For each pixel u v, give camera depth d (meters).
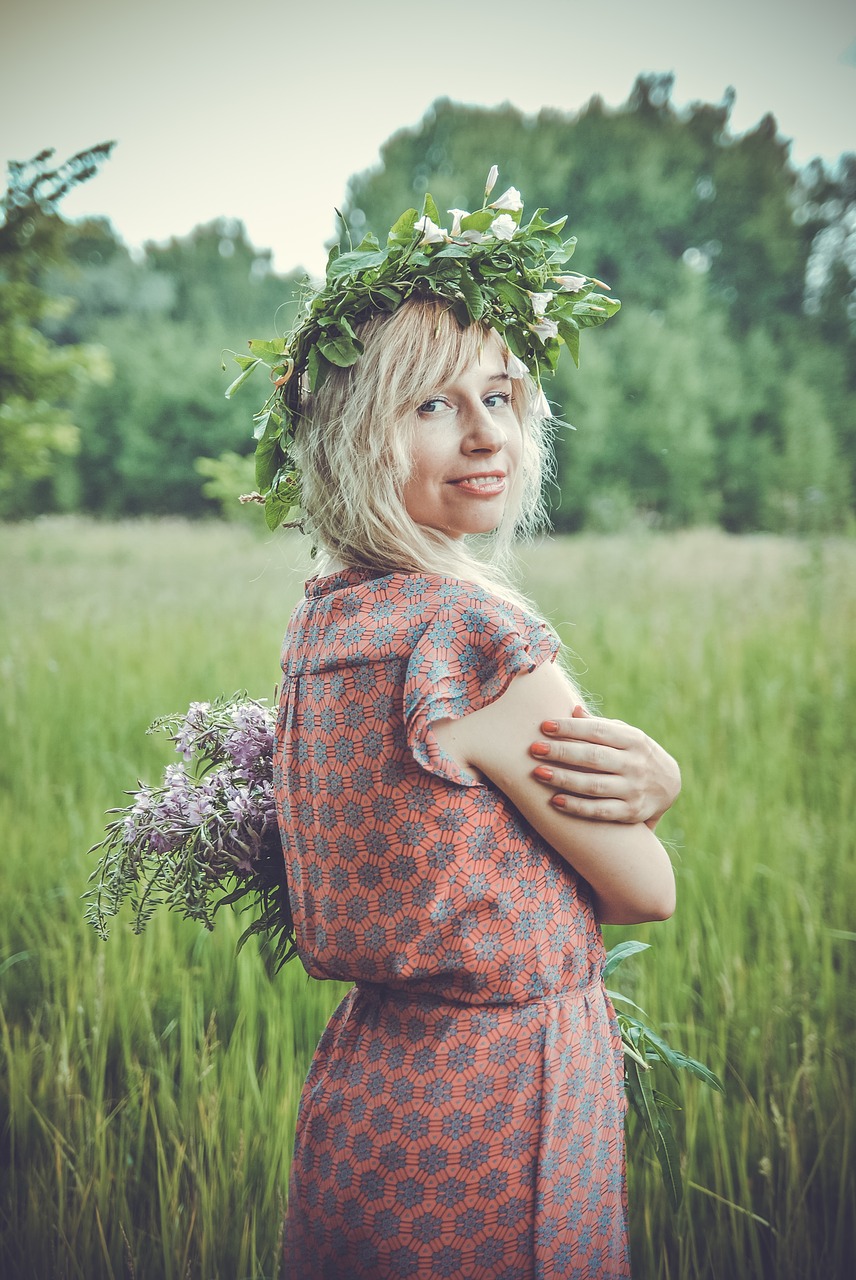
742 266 24.42
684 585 8.98
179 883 1.47
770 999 2.61
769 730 4.54
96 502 21.75
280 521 1.51
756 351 21.92
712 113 24.61
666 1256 2.02
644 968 2.77
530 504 1.43
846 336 24.05
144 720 4.87
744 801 3.74
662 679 5.46
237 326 24.62
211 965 2.87
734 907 3.04
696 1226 2.07
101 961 2.50
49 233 7.37
